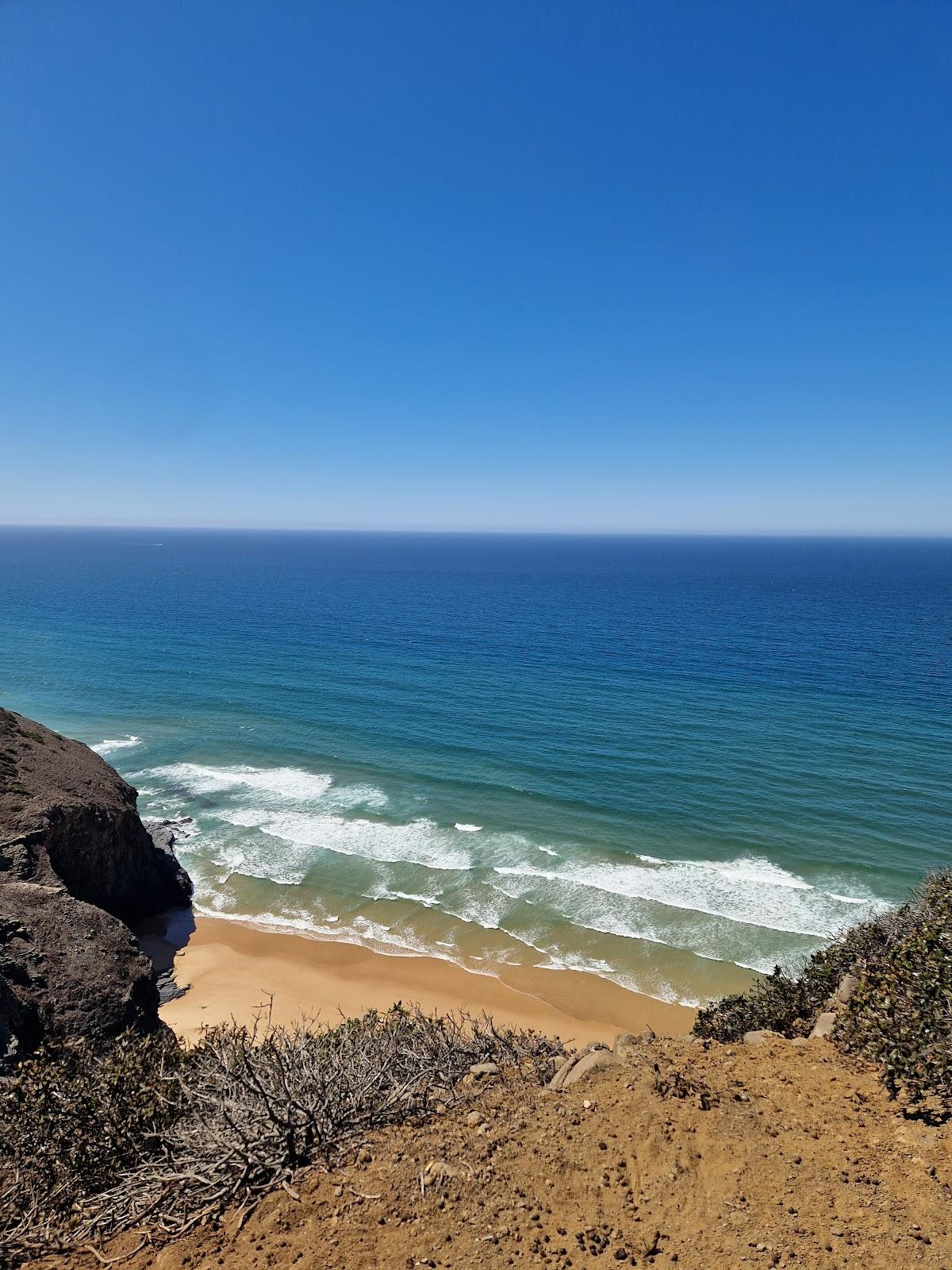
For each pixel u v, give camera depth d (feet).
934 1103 18.44
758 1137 17.85
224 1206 17.60
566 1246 14.93
